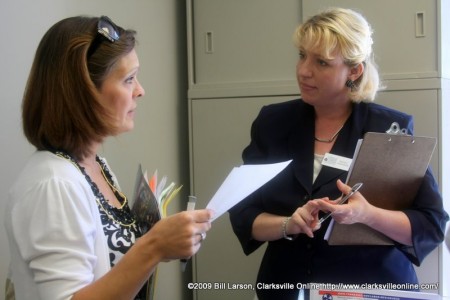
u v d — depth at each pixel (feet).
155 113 7.09
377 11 6.13
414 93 6.00
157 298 7.13
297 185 4.40
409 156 3.77
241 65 7.04
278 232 4.17
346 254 4.26
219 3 7.11
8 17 4.60
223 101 7.11
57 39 2.98
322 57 4.12
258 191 4.67
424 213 4.15
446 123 6.13
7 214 2.85
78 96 2.93
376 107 4.50
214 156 7.22
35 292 2.73
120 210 3.42
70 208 2.69
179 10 7.73
